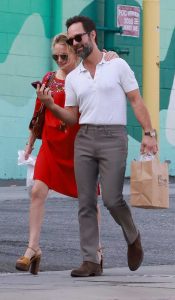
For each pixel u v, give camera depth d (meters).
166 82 35.69
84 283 12.39
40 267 14.67
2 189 29.00
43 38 33.50
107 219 21.48
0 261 15.13
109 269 14.40
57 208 23.61
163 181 13.08
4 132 32.75
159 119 35.03
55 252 16.33
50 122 13.77
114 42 34.66
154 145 13.20
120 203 13.17
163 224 20.81
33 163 14.34
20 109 33.00
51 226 20.00
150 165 12.95
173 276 13.29
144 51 33.19
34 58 33.31
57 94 13.90
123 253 16.38
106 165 13.12
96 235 13.45
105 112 13.10
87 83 13.15
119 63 13.16
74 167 13.43
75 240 17.89
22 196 26.62
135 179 13.04
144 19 33.12
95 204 13.45
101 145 13.15
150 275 13.45
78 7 34.09
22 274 13.77
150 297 10.93
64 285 12.14
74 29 13.11
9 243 17.25
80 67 13.31
